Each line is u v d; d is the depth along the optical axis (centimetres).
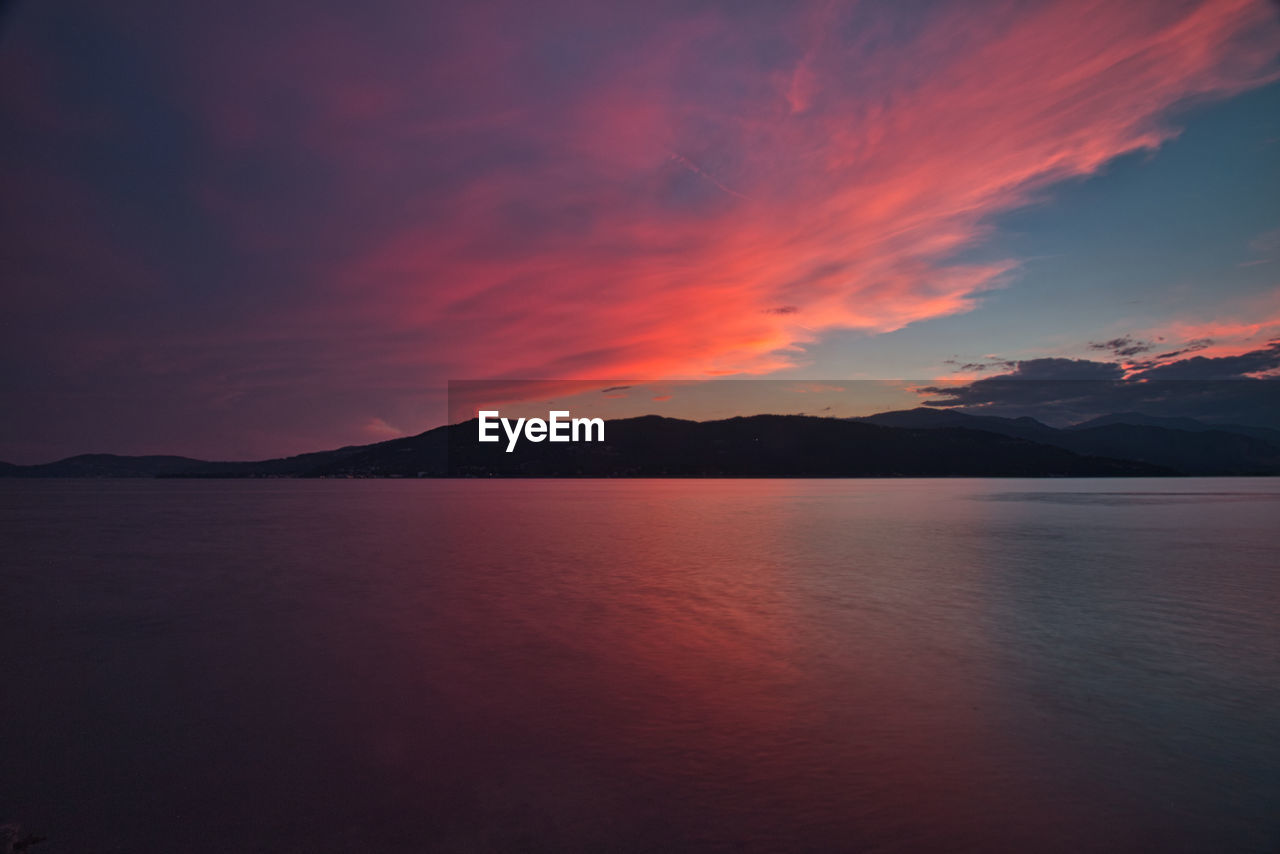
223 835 596
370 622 1398
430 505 6831
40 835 598
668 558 2434
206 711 892
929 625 1336
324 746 777
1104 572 2022
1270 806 627
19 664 1116
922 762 720
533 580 1939
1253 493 8612
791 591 1727
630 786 673
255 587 1842
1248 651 1140
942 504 6175
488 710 882
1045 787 665
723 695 930
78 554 2677
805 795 652
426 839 584
